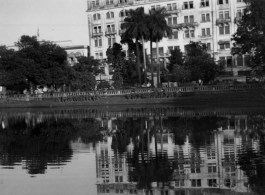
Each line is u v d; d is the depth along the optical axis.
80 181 21.95
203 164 24.20
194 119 48.03
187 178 21.45
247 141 30.95
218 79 94.38
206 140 32.22
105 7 120.31
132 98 81.19
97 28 122.31
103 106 80.94
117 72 99.06
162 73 103.19
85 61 104.38
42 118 61.75
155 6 115.19
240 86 73.00
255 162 24.16
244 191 19.03
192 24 110.44
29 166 25.78
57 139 37.19
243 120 44.50
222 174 21.88
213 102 71.00
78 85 93.25
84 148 31.56
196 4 111.00
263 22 60.78
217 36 109.19
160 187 20.22
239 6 107.06
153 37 88.00
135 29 86.19
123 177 22.28
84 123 50.66
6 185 21.64
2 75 90.94
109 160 26.59
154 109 68.50
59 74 92.06
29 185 21.53
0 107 91.56
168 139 33.75
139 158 26.67
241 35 64.25
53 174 23.61
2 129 47.31
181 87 77.88
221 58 108.38
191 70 85.62
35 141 36.31
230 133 35.31
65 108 82.44
